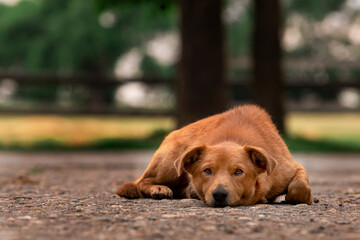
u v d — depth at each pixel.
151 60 54.22
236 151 5.02
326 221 4.20
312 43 57.12
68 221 4.16
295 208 4.98
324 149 17.12
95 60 48.09
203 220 4.17
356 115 34.41
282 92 18.34
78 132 23.89
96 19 46.25
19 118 29.98
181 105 16.23
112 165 12.01
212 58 16.02
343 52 57.56
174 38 54.44
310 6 55.88
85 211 4.71
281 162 5.43
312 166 12.22
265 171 5.10
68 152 17.16
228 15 53.97
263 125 5.79
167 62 56.44
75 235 3.62
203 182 5.04
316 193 6.84
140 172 10.35
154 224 4.01
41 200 5.57
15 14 48.75
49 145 18.83
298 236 3.61
